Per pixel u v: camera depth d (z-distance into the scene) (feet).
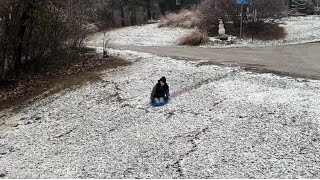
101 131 41.50
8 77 64.69
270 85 48.65
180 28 105.19
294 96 44.24
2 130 45.52
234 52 71.97
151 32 104.58
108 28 130.82
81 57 73.67
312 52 70.03
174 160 33.78
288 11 123.24
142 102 47.55
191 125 39.99
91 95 52.60
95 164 34.53
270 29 92.17
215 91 48.06
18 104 54.24
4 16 60.85
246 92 46.78
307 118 38.50
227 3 92.84
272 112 40.57
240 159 32.86
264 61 62.44
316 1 151.53
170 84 52.34
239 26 92.89
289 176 29.86
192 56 68.90
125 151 36.32
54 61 70.38
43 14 64.59
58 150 38.37
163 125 40.78
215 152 34.35
